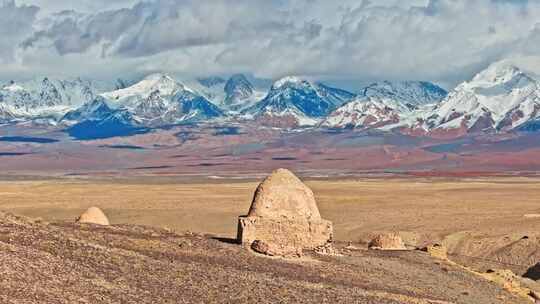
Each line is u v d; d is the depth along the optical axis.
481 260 87.75
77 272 37.44
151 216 123.81
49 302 31.83
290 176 60.78
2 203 145.50
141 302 35.00
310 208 60.06
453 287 55.91
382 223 114.50
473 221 113.88
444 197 165.75
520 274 79.50
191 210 132.00
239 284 41.81
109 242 47.56
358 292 45.78
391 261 61.94
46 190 191.38
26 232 43.31
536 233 98.12
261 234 57.94
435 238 99.75
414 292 50.34
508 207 139.12
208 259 48.38
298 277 47.66
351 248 67.31
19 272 34.62
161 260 44.84
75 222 57.88
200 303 36.72
